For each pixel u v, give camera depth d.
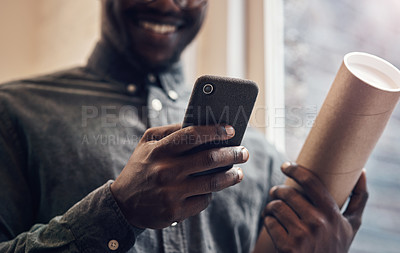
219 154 0.51
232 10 1.27
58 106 0.82
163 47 0.85
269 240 0.72
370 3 1.19
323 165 0.63
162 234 0.72
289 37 1.25
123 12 0.81
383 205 1.13
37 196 0.75
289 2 1.27
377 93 0.55
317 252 0.64
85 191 0.73
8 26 1.83
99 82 0.89
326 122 0.61
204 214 0.79
